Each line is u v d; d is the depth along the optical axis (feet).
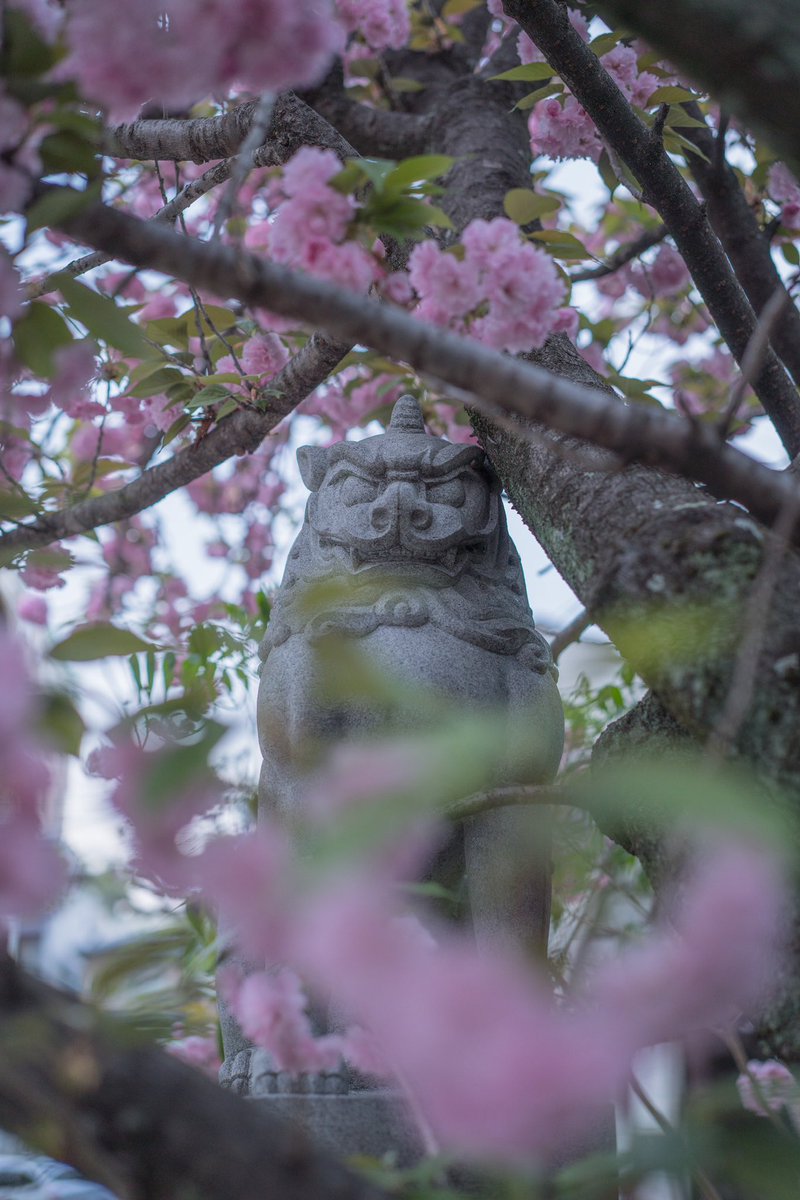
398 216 4.97
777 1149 3.89
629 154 8.32
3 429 5.82
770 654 4.62
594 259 7.77
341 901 3.02
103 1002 4.63
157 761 3.45
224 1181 3.58
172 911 7.26
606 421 4.35
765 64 3.99
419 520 7.36
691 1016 2.87
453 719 3.59
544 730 7.02
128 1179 3.59
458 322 5.69
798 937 4.31
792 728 4.47
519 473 6.81
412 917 4.07
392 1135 6.03
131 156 8.87
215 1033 8.55
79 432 12.69
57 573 10.14
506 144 11.53
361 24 10.30
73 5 4.29
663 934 4.97
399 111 14.07
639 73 9.12
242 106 8.48
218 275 4.31
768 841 2.81
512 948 6.66
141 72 4.29
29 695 3.51
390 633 7.06
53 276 4.88
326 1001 6.25
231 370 9.32
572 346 8.04
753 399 12.00
